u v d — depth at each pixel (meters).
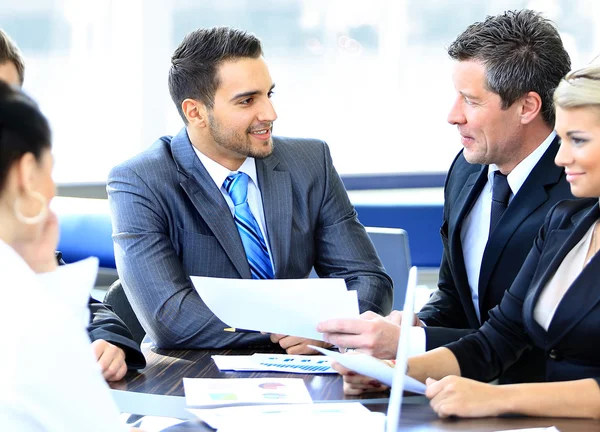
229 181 2.85
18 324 1.24
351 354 1.95
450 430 1.79
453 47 2.65
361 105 5.38
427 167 5.45
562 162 2.04
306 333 2.28
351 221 3.03
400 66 5.36
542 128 2.61
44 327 1.25
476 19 5.33
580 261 2.15
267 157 2.92
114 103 5.17
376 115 5.39
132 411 2.05
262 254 2.82
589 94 1.96
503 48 2.54
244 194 2.85
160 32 5.17
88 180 5.17
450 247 2.82
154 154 2.85
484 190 2.77
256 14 5.26
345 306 2.24
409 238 5.02
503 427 1.82
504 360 2.28
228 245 2.77
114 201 2.81
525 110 2.58
